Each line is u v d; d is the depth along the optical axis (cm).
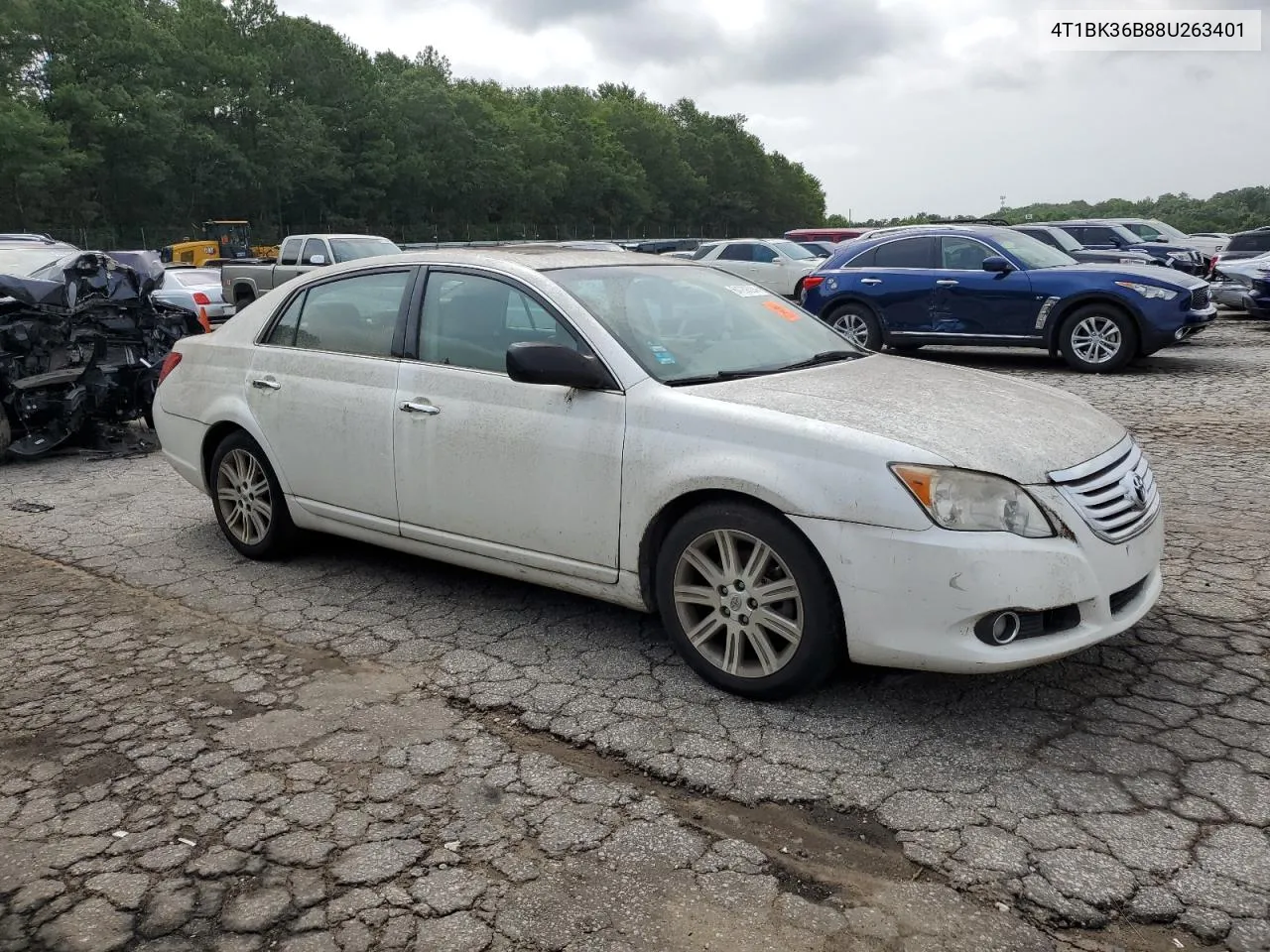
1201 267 2166
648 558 386
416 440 446
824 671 349
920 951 242
